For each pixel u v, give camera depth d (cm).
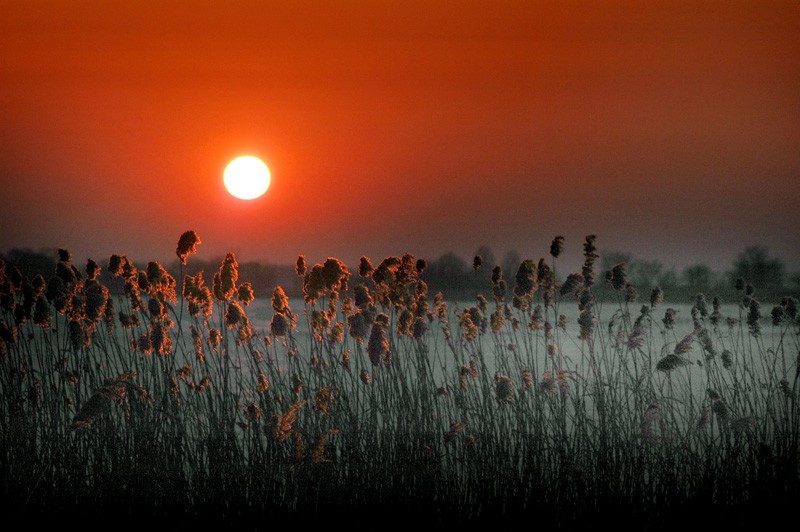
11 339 1667
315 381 1747
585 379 1783
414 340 1809
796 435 1711
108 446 1688
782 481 1684
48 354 1727
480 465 1706
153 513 1673
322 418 1714
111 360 1881
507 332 1938
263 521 1664
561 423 1731
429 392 1756
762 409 1809
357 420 1720
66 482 1683
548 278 1814
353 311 1780
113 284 1786
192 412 1727
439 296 1802
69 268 1725
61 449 1692
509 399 1647
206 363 1717
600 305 1850
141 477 1680
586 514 1678
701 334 1809
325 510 1677
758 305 1886
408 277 1755
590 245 1767
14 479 1670
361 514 1684
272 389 1745
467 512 1692
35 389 1688
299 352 1867
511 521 1681
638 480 1689
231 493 1678
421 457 1711
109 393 1520
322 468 1680
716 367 1877
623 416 1794
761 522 1656
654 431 1714
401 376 1748
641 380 1795
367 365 1970
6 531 1642
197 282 1719
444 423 1794
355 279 1905
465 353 2086
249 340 1736
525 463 1714
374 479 1702
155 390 1714
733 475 1692
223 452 1688
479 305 1831
